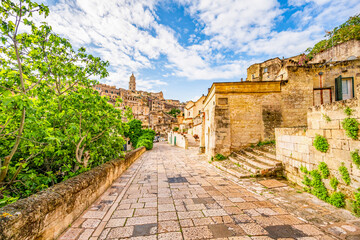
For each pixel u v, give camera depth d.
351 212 3.70
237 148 10.11
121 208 4.17
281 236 2.99
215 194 5.12
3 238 1.93
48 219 2.73
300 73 10.11
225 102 10.34
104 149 6.75
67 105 4.80
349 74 9.44
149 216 3.77
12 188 4.19
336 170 4.16
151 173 8.02
